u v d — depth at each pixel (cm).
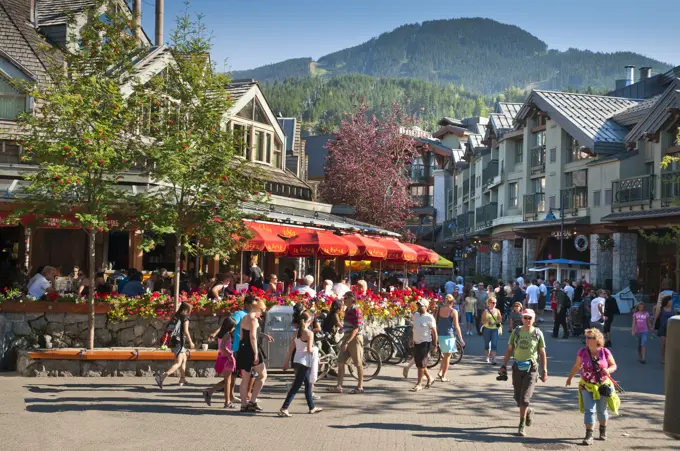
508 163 5362
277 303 1688
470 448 991
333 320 1500
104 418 1127
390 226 5241
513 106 5881
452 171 7781
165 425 1087
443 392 1470
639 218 3634
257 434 1041
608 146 4188
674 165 3681
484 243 6000
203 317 1655
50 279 1756
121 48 1736
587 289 2619
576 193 4434
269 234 2088
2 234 2467
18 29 2448
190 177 1633
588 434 1034
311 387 1221
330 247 2178
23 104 2344
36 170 2231
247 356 1212
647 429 1144
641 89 5700
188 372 1570
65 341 1620
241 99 3039
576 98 4788
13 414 1135
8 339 1605
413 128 5697
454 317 1641
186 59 1767
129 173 2200
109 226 1698
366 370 1764
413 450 969
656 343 2534
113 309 1623
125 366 1556
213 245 1705
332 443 995
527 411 1117
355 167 5247
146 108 1705
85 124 1577
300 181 3441
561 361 2000
